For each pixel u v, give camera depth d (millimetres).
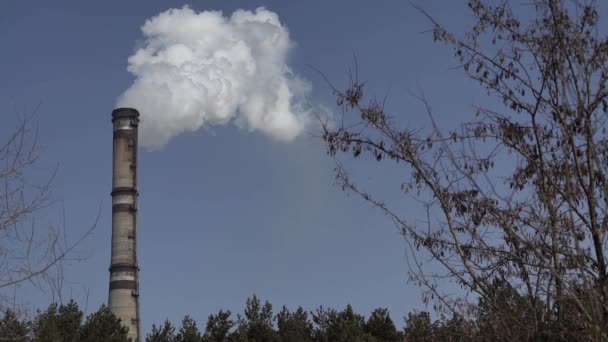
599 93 13383
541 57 14109
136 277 105938
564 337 12852
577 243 12492
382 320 60500
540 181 13938
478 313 13836
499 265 13867
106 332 52094
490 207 13719
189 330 61219
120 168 110188
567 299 12719
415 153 13914
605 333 11984
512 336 13414
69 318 48312
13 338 13859
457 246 13500
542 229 13648
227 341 59750
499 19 14406
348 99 14320
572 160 13727
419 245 14016
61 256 14039
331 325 59750
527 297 13711
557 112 13453
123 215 108062
